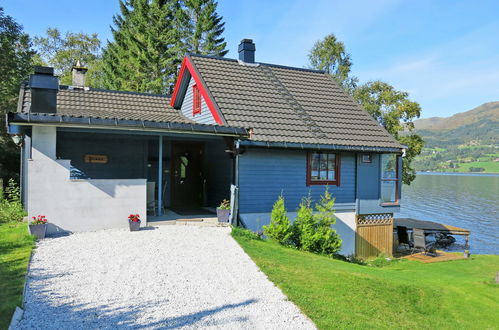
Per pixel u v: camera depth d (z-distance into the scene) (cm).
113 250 749
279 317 501
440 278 975
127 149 1255
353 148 1163
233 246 828
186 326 457
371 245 1284
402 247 1612
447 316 631
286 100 1305
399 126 2920
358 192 1249
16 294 509
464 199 4691
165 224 989
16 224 1005
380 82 3048
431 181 8731
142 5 3180
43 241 793
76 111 1108
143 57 3012
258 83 1356
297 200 1148
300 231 1001
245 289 593
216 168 1253
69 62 4106
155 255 732
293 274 686
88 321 455
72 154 1185
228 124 1051
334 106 1388
